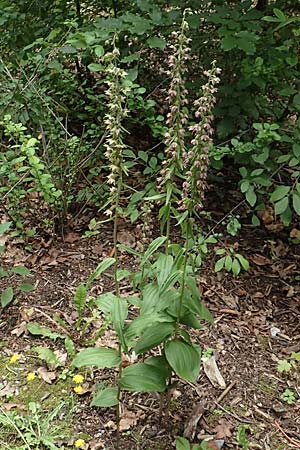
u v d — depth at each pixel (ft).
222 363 3.83
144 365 3.01
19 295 4.22
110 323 3.94
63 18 5.09
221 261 3.78
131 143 5.53
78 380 3.54
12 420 3.34
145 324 2.82
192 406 3.52
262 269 4.62
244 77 4.48
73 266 4.50
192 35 4.64
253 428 3.42
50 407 3.47
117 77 2.59
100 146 4.94
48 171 4.46
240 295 4.38
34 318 4.05
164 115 5.47
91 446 3.26
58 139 4.70
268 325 4.16
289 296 4.41
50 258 4.56
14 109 4.58
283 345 4.01
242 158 4.37
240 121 4.64
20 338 3.93
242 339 4.02
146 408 3.48
